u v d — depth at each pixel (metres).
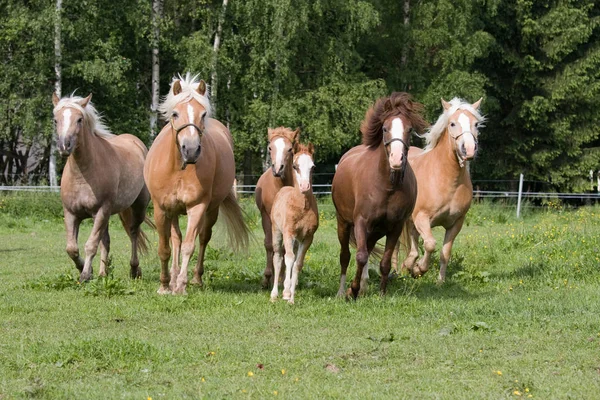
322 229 25.88
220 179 12.99
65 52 33.34
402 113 10.98
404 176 11.21
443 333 9.10
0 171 39.09
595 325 9.47
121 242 21.81
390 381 7.20
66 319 9.88
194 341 8.69
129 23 35.09
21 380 7.11
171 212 12.21
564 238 17.69
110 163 13.39
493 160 40.47
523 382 7.02
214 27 36.34
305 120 35.06
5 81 32.66
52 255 18.38
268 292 12.45
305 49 36.19
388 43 39.53
